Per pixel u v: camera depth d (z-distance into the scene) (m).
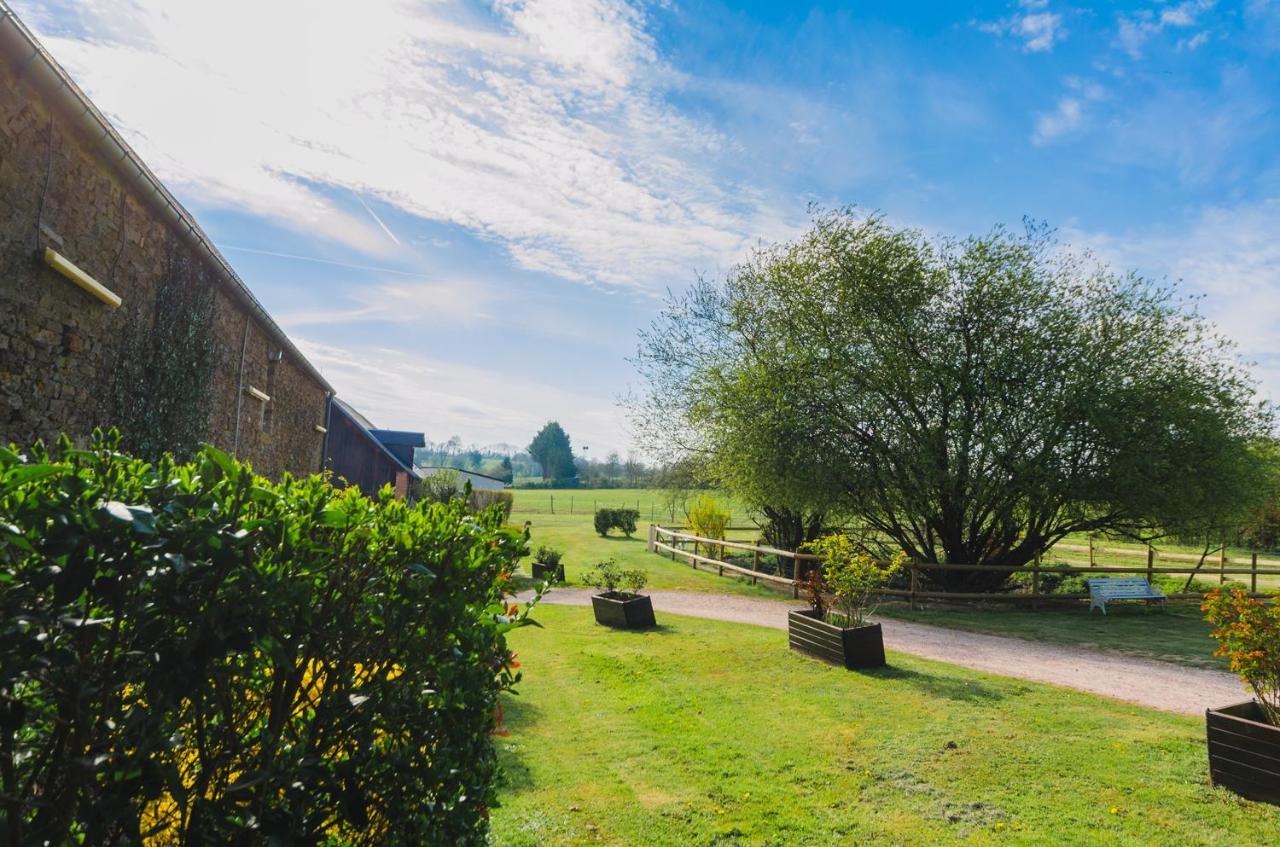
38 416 5.06
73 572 1.49
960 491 15.34
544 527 40.47
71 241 5.30
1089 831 4.41
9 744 1.55
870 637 8.73
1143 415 14.27
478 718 2.42
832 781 5.19
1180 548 26.25
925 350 15.78
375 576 2.18
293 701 2.12
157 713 1.70
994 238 15.52
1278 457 15.66
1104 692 7.80
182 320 7.26
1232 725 5.01
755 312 18.44
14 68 4.32
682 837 4.32
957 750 5.79
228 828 1.82
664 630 11.16
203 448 1.80
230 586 1.78
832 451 15.84
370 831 2.23
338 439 21.67
